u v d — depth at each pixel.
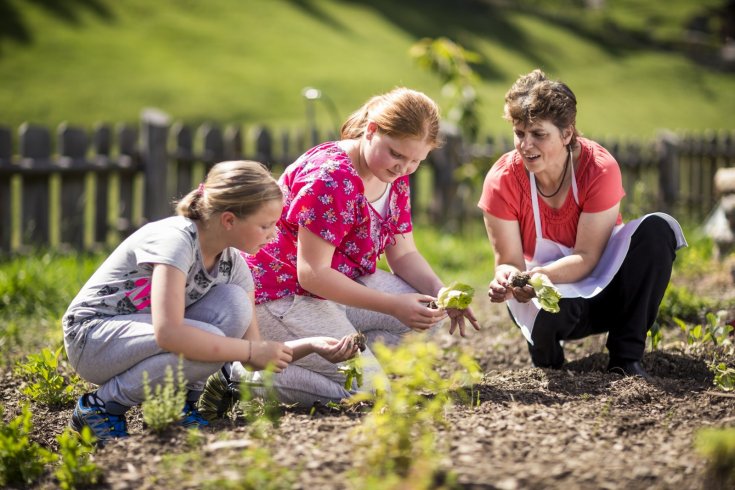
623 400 3.11
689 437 2.69
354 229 3.32
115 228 8.05
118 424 2.98
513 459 2.46
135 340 2.90
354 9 28.28
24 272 5.96
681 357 3.68
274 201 2.87
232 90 19.05
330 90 20.11
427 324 3.18
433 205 9.93
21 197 7.39
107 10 22.91
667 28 38.28
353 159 3.31
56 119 16.03
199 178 10.04
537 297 3.35
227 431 2.79
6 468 2.61
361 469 2.36
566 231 3.60
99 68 18.97
